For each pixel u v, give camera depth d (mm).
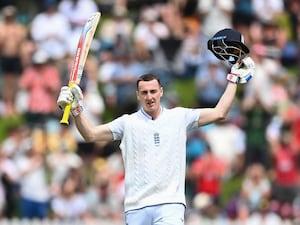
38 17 71000
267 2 76375
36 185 57219
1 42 69812
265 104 65875
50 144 60469
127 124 29766
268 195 59344
